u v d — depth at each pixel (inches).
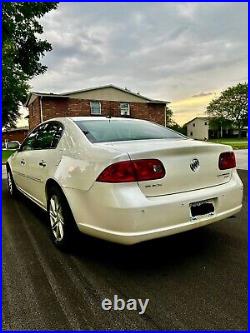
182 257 99.7
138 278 86.0
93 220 86.4
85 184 88.0
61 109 716.7
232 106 2279.8
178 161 86.6
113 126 115.0
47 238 121.3
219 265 93.0
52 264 96.2
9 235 125.4
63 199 101.9
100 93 761.6
